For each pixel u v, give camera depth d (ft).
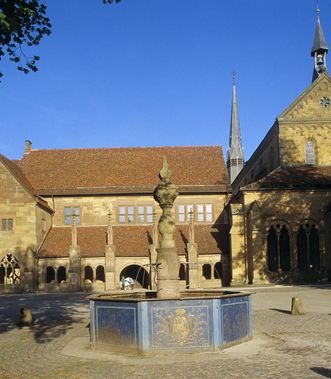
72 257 171.94
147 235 187.83
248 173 242.37
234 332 52.11
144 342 48.44
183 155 213.46
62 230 192.75
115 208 196.34
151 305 48.91
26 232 175.22
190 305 49.32
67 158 212.84
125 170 205.36
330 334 58.80
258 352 48.83
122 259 176.04
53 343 59.31
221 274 177.37
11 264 174.70
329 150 171.63
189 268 170.19
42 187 198.70
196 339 49.14
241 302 54.08
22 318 77.77
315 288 131.23
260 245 156.76
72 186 198.29
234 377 39.68
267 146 192.95
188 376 40.42
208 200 196.54
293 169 169.99
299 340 55.01
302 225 159.63
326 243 158.40
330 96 173.88
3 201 177.06
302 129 172.35
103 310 52.11
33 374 43.29
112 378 40.73
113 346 51.06
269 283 154.81
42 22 58.95
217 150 215.72
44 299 133.80
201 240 183.11
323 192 160.66
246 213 162.20
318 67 242.58
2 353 53.93
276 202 160.56
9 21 54.60
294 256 157.79
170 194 60.70
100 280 184.65
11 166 189.06
